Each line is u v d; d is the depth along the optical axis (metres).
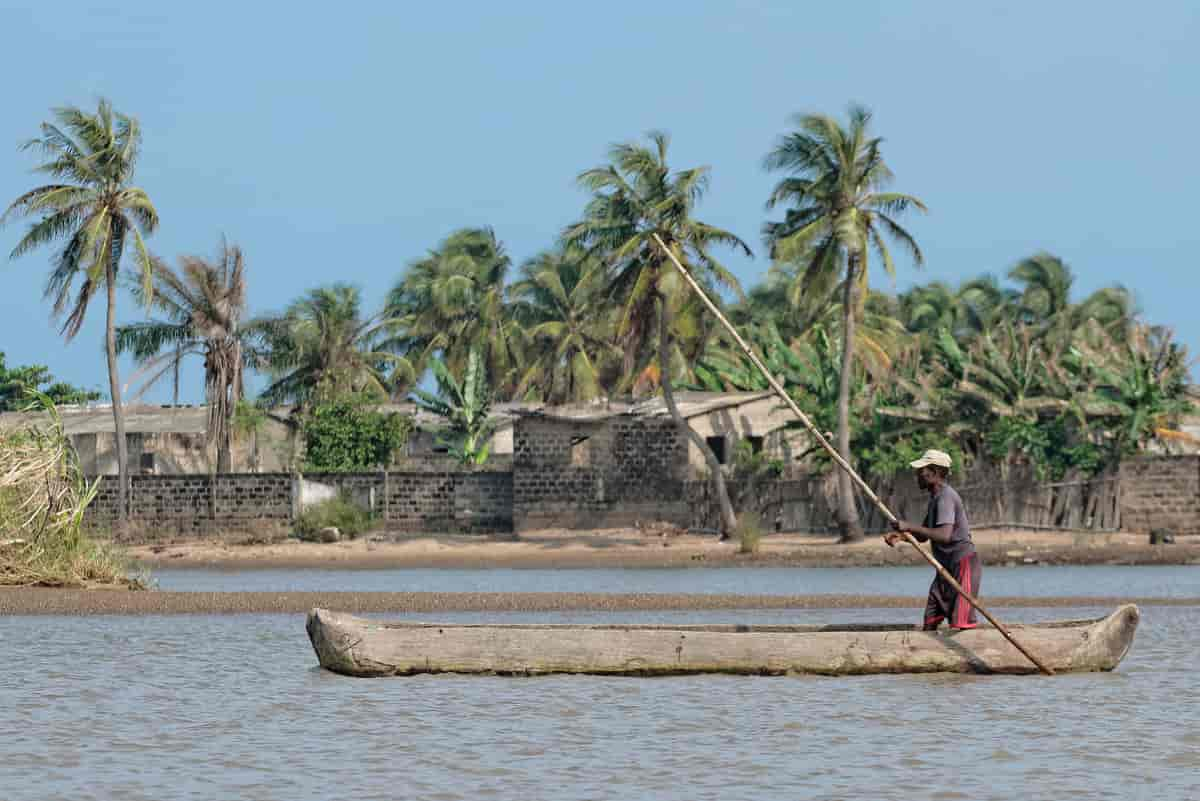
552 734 33.66
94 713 36.62
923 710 36.69
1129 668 43.94
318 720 35.56
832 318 182.38
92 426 153.38
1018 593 76.62
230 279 144.62
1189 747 31.91
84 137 131.38
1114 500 116.75
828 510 124.81
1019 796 27.41
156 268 141.12
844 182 116.88
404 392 194.38
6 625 59.41
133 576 80.56
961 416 123.62
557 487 133.38
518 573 101.56
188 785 28.33
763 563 106.81
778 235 120.88
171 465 152.50
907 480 121.81
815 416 127.50
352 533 129.00
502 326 196.12
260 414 149.62
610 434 133.00
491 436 157.62
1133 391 117.44
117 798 27.19
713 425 133.00
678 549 115.62
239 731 34.09
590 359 192.75
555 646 42.44
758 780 28.83
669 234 121.50
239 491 133.25
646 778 29.03
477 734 33.69
